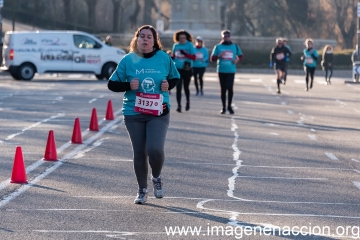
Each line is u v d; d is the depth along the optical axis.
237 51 36.69
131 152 23.64
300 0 138.50
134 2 165.75
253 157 23.38
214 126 31.69
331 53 73.25
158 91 15.25
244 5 138.12
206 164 21.73
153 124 15.25
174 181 18.80
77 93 50.44
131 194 16.94
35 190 17.06
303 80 79.31
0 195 16.38
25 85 58.75
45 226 13.61
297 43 120.12
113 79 15.22
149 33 15.23
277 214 15.12
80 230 13.35
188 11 107.94
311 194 17.48
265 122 33.94
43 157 22.16
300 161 22.83
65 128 29.94
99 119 33.69
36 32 66.44
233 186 18.30
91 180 18.59
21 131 28.70
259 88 61.47
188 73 37.38
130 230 13.43
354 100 49.47
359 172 20.97
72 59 66.88
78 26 139.88
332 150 25.41
